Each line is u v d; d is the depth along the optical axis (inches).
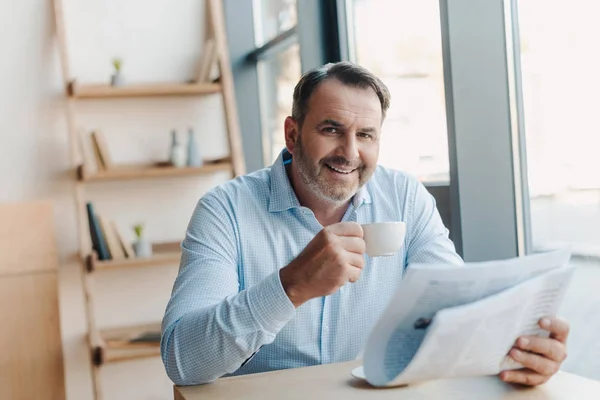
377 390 49.7
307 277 51.8
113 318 137.3
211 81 140.5
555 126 80.4
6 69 132.9
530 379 49.3
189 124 141.6
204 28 142.8
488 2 85.1
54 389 117.4
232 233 67.0
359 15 116.5
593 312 77.4
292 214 69.0
